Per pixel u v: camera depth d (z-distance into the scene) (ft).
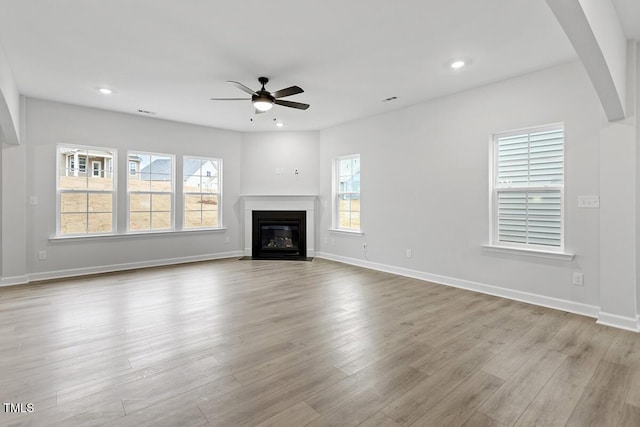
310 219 21.90
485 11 8.35
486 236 13.50
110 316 10.68
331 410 5.98
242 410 5.97
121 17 8.64
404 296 13.12
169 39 9.79
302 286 14.61
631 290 9.83
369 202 18.58
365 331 9.59
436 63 11.43
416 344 8.74
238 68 11.87
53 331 9.43
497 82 13.06
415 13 8.45
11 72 12.26
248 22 8.89
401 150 16.81
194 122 19.74
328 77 12.71
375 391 6.59
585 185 10.95
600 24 7.52
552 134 11.92
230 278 16.06
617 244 10.08
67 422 5.59
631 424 5.64
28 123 15.14
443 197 14.98
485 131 13.44
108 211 17.54
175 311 11.20
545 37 9.63
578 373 7.30
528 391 6.62
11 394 6.38
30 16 8.57
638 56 9.92
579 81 11.02
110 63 11.48
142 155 18.74
